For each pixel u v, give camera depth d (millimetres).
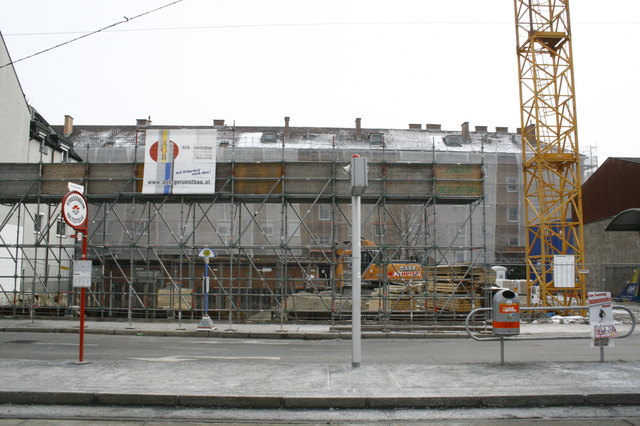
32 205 31484
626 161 38531
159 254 27000
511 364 9961
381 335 18328
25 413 7238
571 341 16547
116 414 7227
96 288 26219
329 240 44000
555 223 28375
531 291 30734
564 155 27859
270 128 56375
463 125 56188
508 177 49281
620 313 26047
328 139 54625
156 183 21766
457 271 22531
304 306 22734
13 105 29328
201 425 6758
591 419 6953
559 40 28703
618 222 30734
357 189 9875
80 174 22484
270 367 9773
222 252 36000
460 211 48062
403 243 26875
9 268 27594
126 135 54875
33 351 13250
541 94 28562
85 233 10523
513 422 6848
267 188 21969
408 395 7629
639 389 7883
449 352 13703
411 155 48250
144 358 12008
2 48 28141
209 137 21875
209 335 18312
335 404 7523
